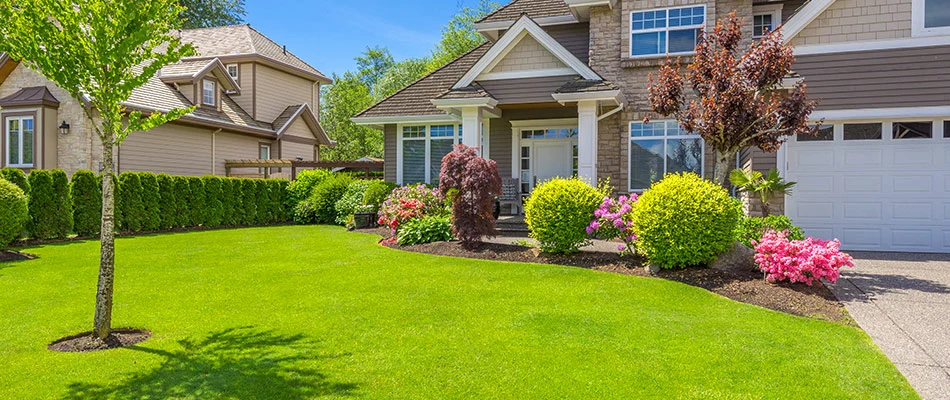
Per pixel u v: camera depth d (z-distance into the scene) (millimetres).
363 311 5848
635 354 4531
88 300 6367
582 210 8906
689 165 12852
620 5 13703
